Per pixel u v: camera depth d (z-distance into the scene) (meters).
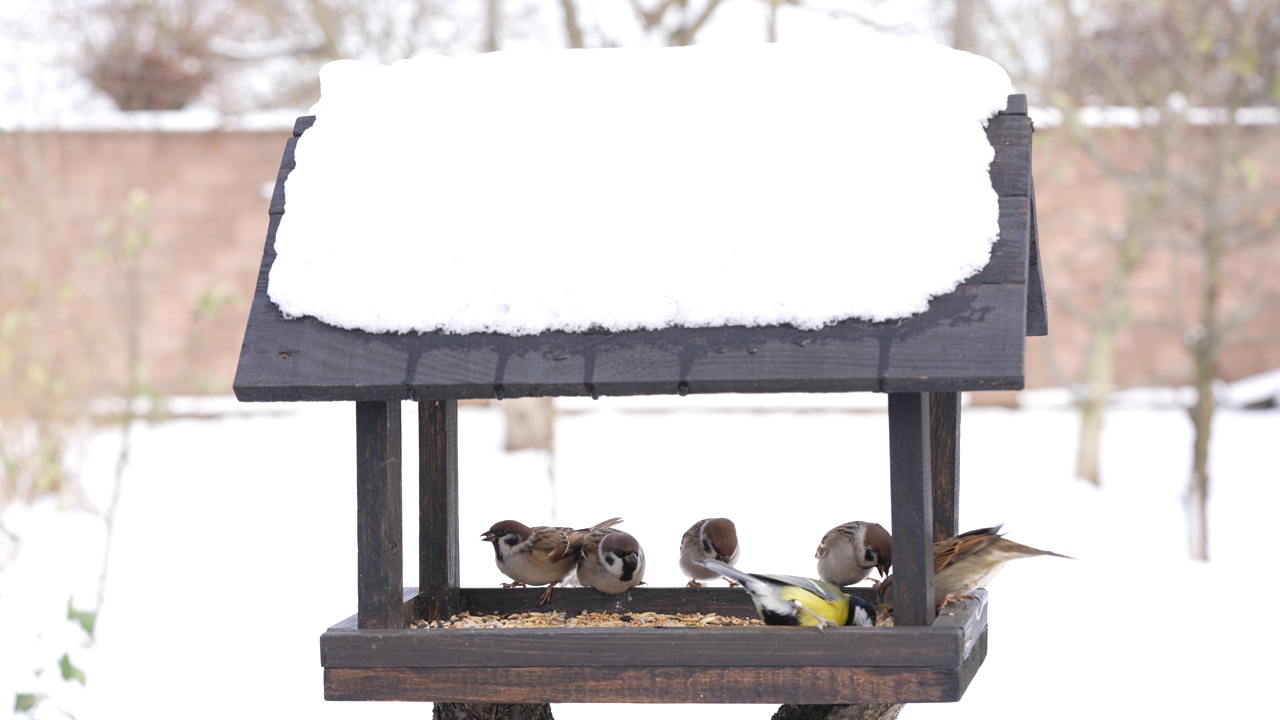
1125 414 18.02
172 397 17.69
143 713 5.83
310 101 15.95
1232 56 10.61
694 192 3.17
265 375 3.11
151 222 17.56
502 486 12.53
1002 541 3.36
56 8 15.46
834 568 3.63
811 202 3.09
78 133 16.31
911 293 2.92
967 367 2.81
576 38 11.48
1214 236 10.44
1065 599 8.32
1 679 6.35
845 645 2.99
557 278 3.10
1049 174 13.65
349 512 11.66
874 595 3.76
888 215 3.04
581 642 3.10
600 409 18.28
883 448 14.85
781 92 3.32
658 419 17.53
